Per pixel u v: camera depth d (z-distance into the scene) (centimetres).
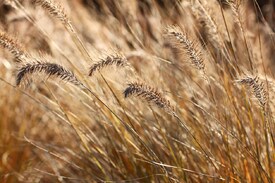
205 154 436
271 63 623
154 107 506
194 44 450
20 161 543
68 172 525
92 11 711
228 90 493
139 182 475
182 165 459
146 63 575
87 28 678
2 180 518
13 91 585
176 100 520
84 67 507
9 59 597
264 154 468
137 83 412
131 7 659
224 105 492
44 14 624
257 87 415
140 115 503
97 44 602
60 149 534
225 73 496
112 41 611
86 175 506
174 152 477
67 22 471
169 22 621
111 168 482
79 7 715
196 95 516
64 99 562
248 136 465
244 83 416
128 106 516
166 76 548
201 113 493
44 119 583
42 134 575
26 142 549
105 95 498
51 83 579
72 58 570
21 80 412
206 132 484
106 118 477
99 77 518
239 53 548
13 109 580
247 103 473
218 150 473
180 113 501
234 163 466
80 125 521
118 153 479
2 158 536
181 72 544
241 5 467
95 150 494
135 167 475
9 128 561
